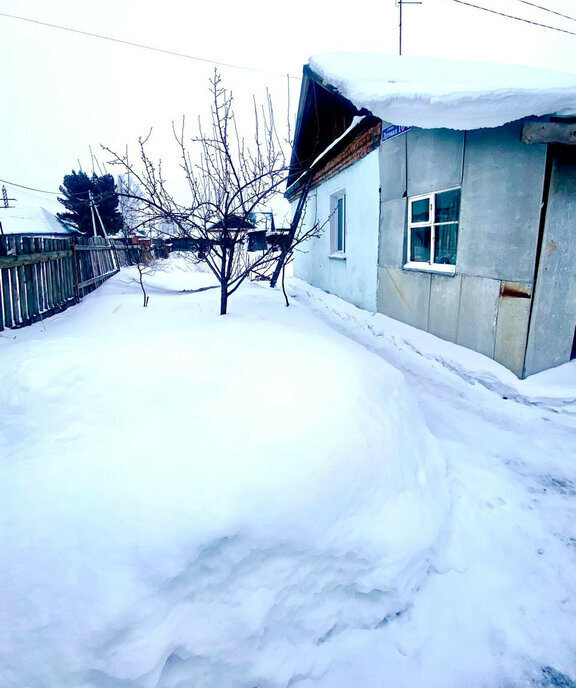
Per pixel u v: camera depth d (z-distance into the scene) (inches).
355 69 188.2
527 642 63.4
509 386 145.6
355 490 69.0
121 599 48.7
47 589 48.5
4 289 188.4
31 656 44.9
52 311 235.6
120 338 113.9
